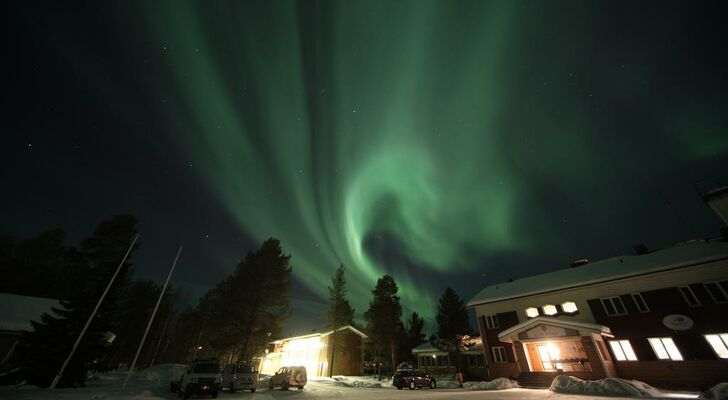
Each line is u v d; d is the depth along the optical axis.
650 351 23.00
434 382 27.44
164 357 64.06
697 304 22.22
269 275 37.44
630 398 16.38
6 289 38.47
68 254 28.25
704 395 14.41
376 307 39.19
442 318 42.94
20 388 16.78
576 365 24.12
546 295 29.81
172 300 57.25
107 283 21.30
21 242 46.31
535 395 18.47
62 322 19.72
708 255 22.58
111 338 25.80
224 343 33.41
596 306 26.62
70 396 13.33
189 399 16.41
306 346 46.25
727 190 18.83
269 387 23.80
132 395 14.91
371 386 27.72
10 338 24.11
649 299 24.25
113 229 29.14
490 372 31.03
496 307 33.12
